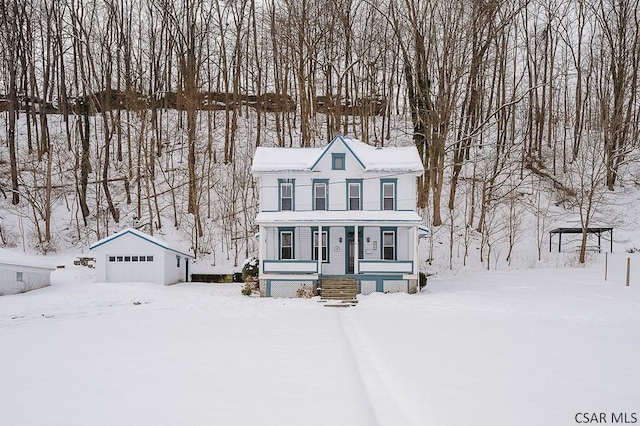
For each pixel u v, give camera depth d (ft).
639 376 36.73
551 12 178.60
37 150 145.69
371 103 157.48
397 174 99.96
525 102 173.17
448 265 124.57
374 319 64.75
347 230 100.73
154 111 145.07
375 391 33.04
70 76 173.06
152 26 155.94
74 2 157.28
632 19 165.48
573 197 145.59
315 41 148.87
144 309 75.41
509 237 131.13
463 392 32.63
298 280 92.63
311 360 41.52
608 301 78.84
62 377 36.65
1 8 142.61
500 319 64.28
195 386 34.27
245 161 137.90
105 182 130.62
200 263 123.85
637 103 168.96
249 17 160.04
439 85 138.62
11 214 130.11
